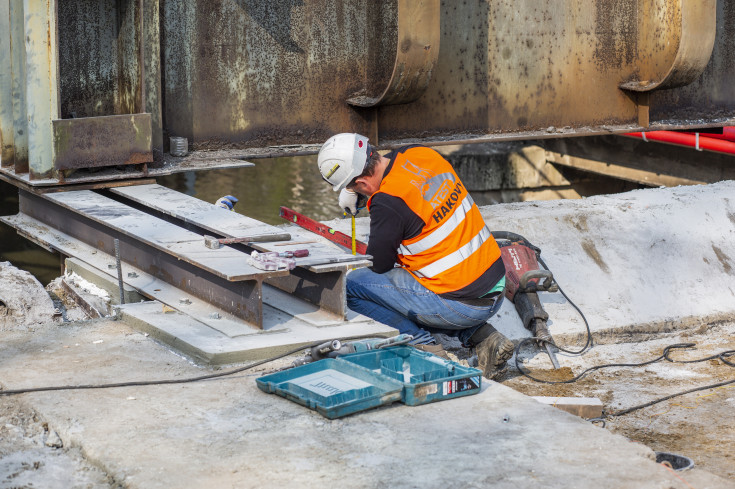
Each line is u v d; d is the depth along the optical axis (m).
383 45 6.70
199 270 4.38
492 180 10.52
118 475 2.75
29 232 5.97
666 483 2.66
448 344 5.27
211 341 3.81
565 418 3.16
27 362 3.72
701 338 5.68
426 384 3.27
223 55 6.38
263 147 6.64
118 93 6.00
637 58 7.59
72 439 3.02
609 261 6.09
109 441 2.97
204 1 6.24
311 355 3.64
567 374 5.04
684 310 5.89
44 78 5.54
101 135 5.60
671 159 9.58
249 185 11.78
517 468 2.76
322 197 11.27
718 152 9.15
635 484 2.65
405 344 3.81
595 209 6.49
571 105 7.48
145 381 3.49
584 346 5.48
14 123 5.92
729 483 2.99
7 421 3.20
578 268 5.97
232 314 4.13
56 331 4.14
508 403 3.31
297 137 6.73
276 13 6.48
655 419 4.39
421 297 4.51
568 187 10.92
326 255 4.17
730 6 7.96
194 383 3.50
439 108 7.05
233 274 3.78
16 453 2.98
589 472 2.73
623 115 7.69
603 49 7.48
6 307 4.86
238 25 6.39
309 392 3.35
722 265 6.30
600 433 3.03
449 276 4.46
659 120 7.91
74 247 5.59
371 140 6.84
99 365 3.69
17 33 5.82
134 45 5.83
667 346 5.51
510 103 7.27
